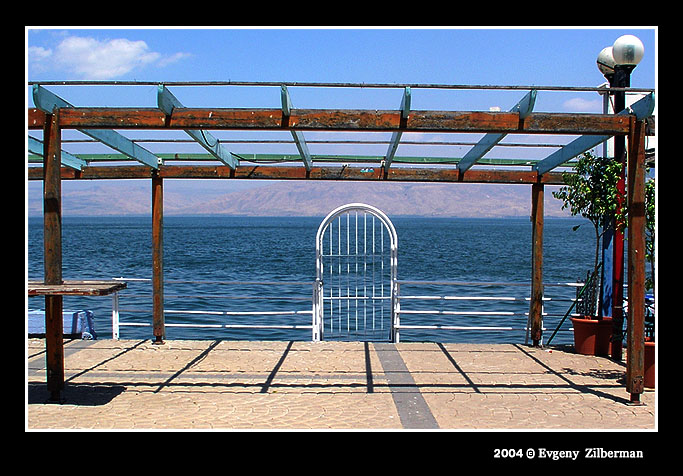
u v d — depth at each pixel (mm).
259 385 7332
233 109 6090
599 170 8781
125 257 40094
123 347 9469
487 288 21344
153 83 5746
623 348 9367
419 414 6215
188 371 8016
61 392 6961
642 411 6332
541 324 9703
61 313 6594
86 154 9383
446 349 9484
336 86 5805
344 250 44281
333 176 9328
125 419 6004
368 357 8875
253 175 9414
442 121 6137
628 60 8219
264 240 67000
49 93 6004
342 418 6062
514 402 6664
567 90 5910
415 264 32812
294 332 13883
